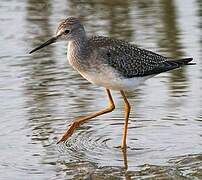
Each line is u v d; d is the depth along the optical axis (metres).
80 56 13.85
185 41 19.58
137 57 14.12
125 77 13.98
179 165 12.98
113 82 13.91
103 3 23.55
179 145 13.88
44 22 21.66
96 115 14.45
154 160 13.28
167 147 13.84
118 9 22.77
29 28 21.19
